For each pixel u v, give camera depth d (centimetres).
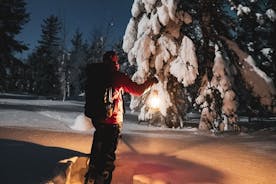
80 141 842
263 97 1405
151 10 1388
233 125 1369
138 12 1447
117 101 500
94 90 493
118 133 506
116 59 514
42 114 1562
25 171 445
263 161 780
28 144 605
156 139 1009
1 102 2323
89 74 504
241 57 1423
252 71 1416
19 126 1049
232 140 1111
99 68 500
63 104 2753
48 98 4403
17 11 4050
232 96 1352
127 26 1484
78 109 2150
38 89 6375
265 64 1831
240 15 1476
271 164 755
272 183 607
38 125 1120
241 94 1493
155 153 785
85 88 505
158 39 1371
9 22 3984
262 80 1406
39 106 2191
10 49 4062
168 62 1384
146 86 514
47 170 456
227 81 1351
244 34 1559
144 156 741
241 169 692
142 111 1441
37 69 6462
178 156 771
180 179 583
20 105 2138
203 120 1388
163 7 1331
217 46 1391
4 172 435
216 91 1379
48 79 6300
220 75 1353
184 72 1327
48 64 6328
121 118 511
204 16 1431
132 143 902
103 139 495
